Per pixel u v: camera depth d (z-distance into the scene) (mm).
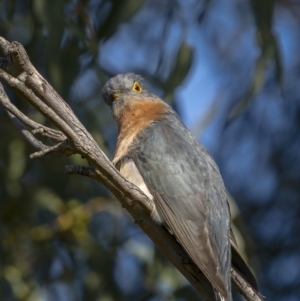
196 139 10719
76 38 11922
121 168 10477
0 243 12586
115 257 12820
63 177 13156
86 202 13297
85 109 12344
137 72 12750
